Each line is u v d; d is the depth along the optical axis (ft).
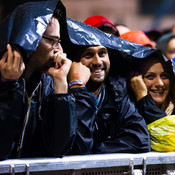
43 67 16.83
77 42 18.88
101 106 20.02
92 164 16.02
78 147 17.26
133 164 16.74
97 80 19.45
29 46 14.78
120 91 20.25
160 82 21.20
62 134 16.22
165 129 19.61
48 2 16.75
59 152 16.49
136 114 19.62
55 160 15.75
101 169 16.51
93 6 66.18
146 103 20.61
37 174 15.51
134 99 21.74
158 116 20.22
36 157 16.96
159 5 69.10
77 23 19.69
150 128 19.85
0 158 15.66
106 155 17.44
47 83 18.21
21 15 15.87
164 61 21.35
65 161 15.60
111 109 20.03
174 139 19.26
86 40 19.12
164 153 18.58
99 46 19.43
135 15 69.00
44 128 16.72
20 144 16.62
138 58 21.56
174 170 18.01
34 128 17.22
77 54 19.63
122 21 68.54
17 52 14.75
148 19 69.56
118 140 18.66
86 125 17.43
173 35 38.19
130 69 21.88
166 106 22.16
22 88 15.39
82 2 66.33
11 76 14.88
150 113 20.36
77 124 16.79
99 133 19.74
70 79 18.74
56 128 16.29
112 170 16.70
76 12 66.54
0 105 15.03
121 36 28.04
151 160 17.24
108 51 21.42
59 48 17.31
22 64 15.05
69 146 16.58
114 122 19.95
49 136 16.67
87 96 17.95
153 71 21.25
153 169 17.75
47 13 16.17
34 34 15.24
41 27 15.60
